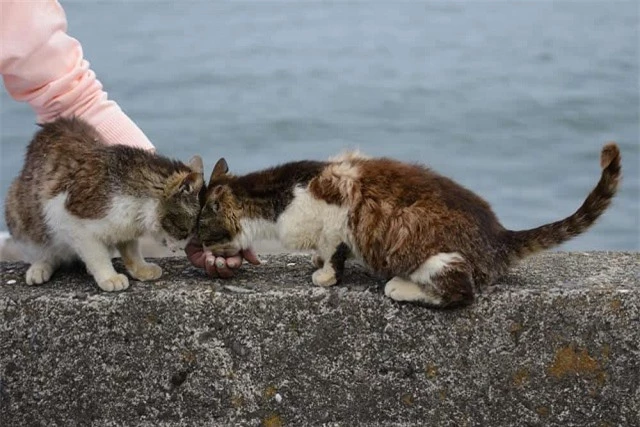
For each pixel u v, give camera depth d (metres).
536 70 34.47
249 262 5.51
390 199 4.89
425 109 26.72
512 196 17.61
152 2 66.75
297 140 22.95
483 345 4.94
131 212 5.15
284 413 5.04
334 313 4.95
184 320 4.96
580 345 4.94
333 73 34.59
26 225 5.30
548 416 5.00
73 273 5.40
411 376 4.98
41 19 5.30
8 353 4.97
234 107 27.08
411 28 52.03
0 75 5.44
